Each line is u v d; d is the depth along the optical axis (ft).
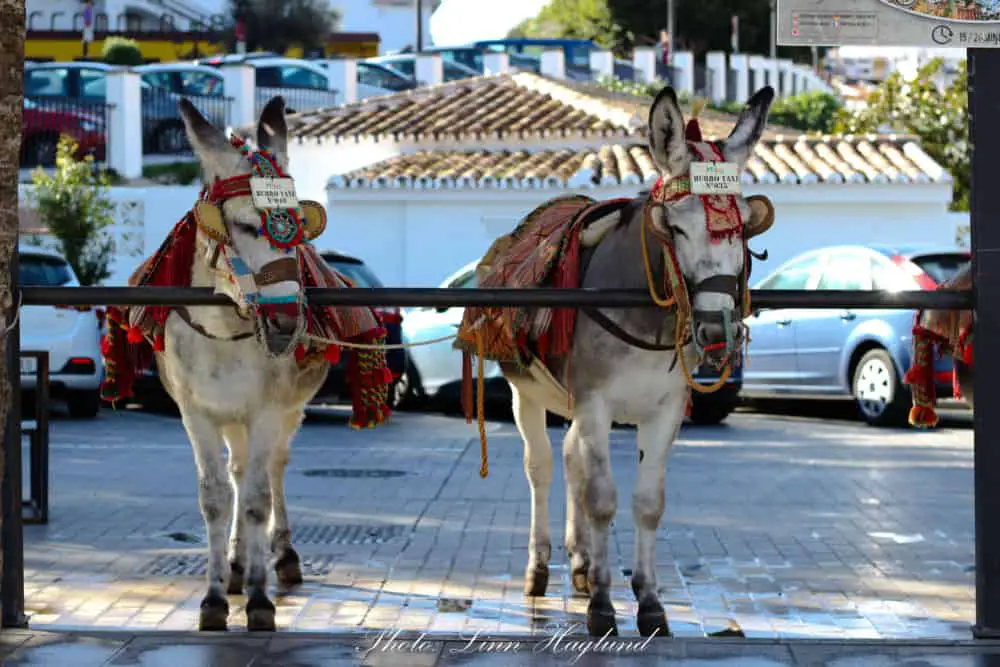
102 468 44.86
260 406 24.18
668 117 21.83
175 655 21.57
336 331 25.59
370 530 34.63
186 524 35.35
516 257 26.07
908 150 83.25
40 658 21.34
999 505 22.20
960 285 26.03
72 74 116.57
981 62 21.91
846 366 56.49
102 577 29.32
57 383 56.90
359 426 28.14
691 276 21.47
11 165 21.85
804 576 29.66
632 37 218.38
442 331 59.57
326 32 183.01
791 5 22.09
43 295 22.38
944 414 59.98
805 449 49.62
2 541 22.79
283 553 28.73
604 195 79.15
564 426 56.13
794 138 86.28
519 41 162.71
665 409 23.90
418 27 178.70
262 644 22.24
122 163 104.22
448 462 46.78
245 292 21.74
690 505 38.27
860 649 21.84
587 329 23.54
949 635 24.77
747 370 60.18
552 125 87.66
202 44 172.04
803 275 59.00
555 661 21.42
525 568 30.27
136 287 22.41
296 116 95.45
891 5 21.95
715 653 21.72
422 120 91.56
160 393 65.05
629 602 27.25
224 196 21.94
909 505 38.24
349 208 82.69
